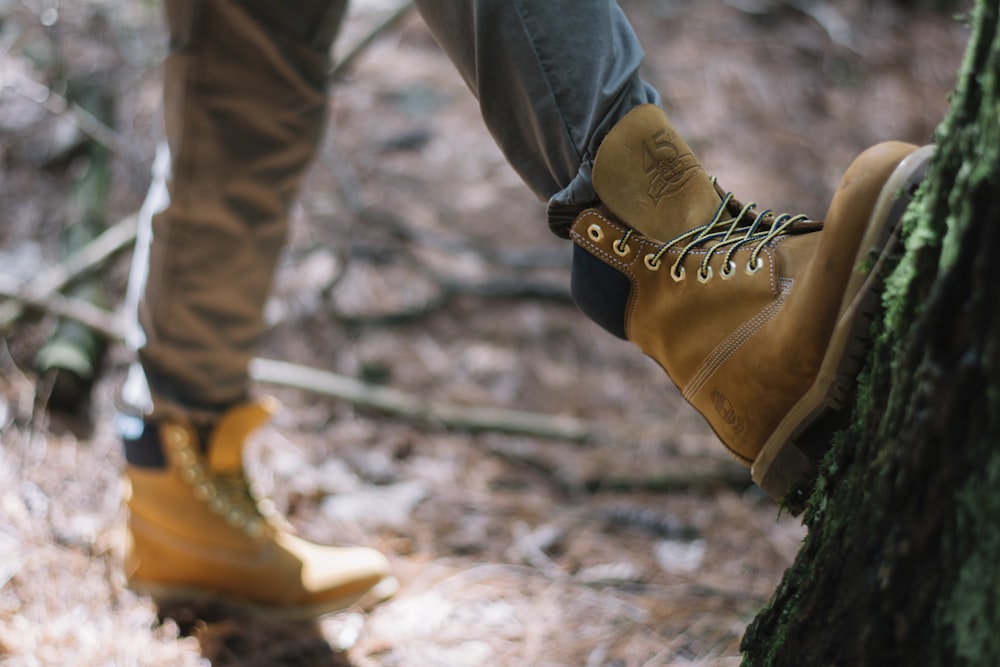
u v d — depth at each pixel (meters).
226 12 1.58
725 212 1.23
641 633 2.00
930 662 0.92
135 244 2.95
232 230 1.75
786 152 4.21
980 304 0.81
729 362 1.15
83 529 2.09
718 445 2.71
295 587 1.97
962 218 0.82
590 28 1.16
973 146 0.83
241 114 1.67
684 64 4.73
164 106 1.73
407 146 3.88
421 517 2.35
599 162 1.17
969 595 0.87
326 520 2.30
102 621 1.87
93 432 2.43
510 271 3.36
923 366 0.87
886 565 0.94
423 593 2.08
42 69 3.46
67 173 3.20
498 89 1.20
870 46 5.05
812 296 1.04
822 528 1.05
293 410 2.66
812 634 1.04
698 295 1.18
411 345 3.01
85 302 2.73
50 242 2.96
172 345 1.83
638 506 2.46
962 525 0.86
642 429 2.77
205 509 1.93
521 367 2.97
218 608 1.97
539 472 2.57
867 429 0.98
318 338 2.97
